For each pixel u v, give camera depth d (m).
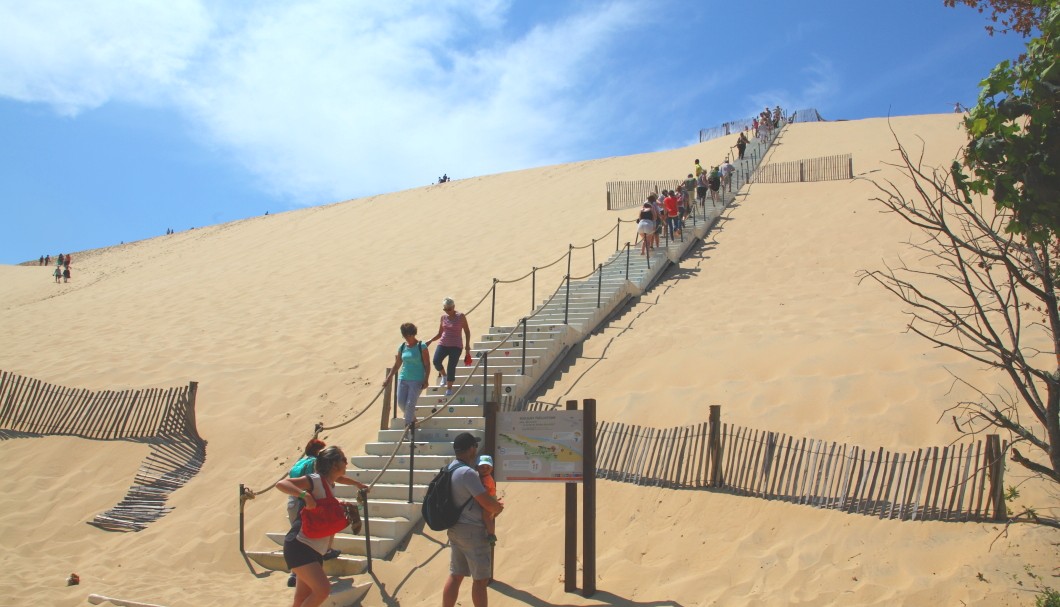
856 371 10.60
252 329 19.58
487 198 35.31
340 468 7.18
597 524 8.77
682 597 7.21
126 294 27.81
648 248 18.06
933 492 7.75
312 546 6.90
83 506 11.75
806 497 8.17
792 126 39.31
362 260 26.67
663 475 9.14
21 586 8.99
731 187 25.88
